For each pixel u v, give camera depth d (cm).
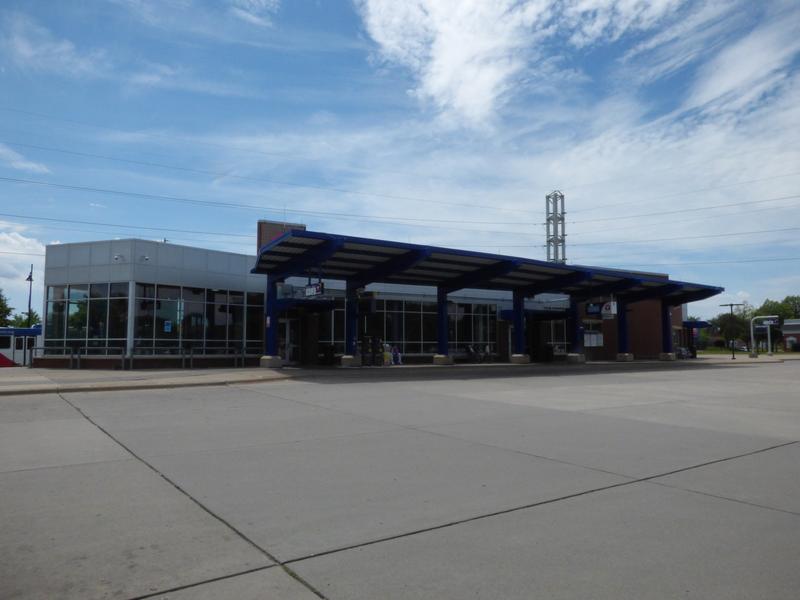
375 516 546
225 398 1507
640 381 2130
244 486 648
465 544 475
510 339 3781
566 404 1389
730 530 511
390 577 412
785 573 420
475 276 2911
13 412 1241
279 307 2614
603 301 3662
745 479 686
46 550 463
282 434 975
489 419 1145
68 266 2684
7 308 7244
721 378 2316
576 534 500
